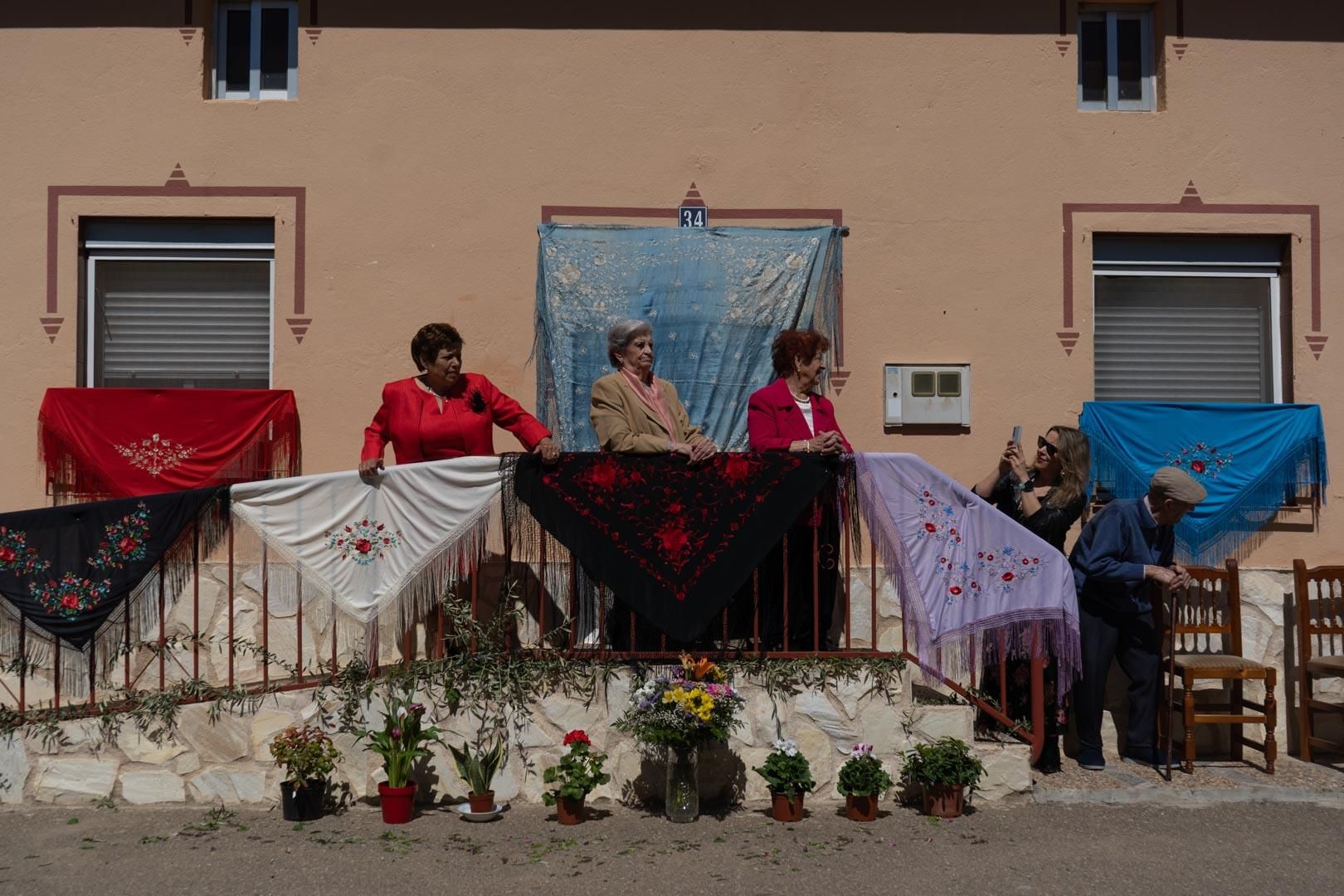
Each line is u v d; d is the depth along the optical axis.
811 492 5.94
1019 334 7.34
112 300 7.40
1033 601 5.99
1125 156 7.44
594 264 7.09
